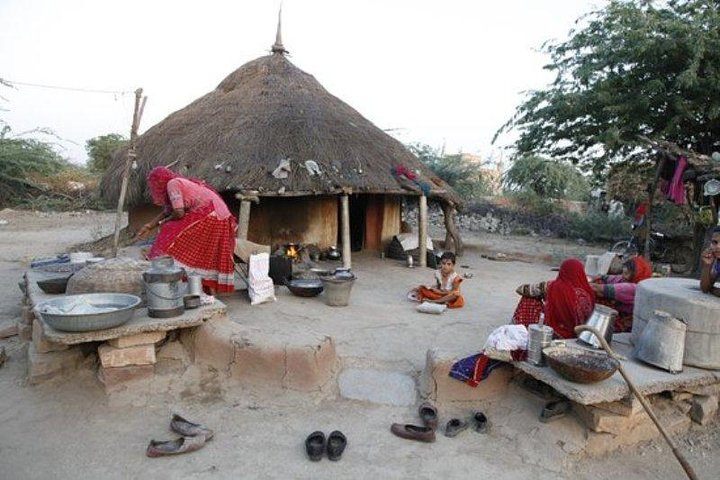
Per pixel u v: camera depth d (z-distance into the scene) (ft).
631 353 12.65
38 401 12.30
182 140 29.81
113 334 12.04
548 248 43.21
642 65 32.65
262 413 11.88
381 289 23.31
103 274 14.20
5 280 25.35
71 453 10.24
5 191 65.10
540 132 39.19
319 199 30.78
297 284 20.54
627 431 11.05
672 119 31.55
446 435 11.17
